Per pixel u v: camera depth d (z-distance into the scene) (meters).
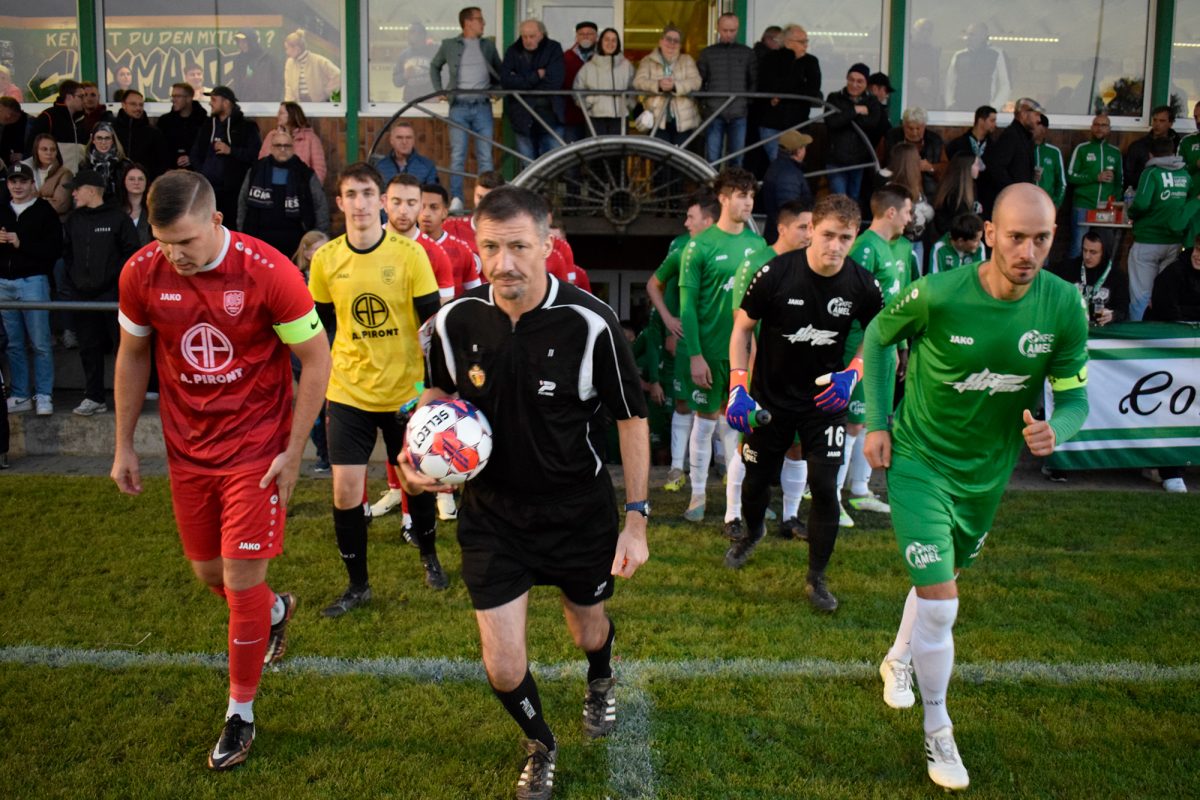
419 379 4.63
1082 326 3.11
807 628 4.31
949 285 3.15
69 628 4.24
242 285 3.12
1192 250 7.21
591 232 8.90
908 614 3.64
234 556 3.18
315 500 6.38
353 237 4.52
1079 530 5.82
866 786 3.08
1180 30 10.18
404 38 10.09
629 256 10.35
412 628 4.27
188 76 10.19
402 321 4.53
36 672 3.80
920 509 3.23
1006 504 6.46
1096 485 7.10
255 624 3.22
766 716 3.51
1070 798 3.02
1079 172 9.35
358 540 4.48
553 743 3.01
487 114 9.12
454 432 2.82
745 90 8.99
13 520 5.80
